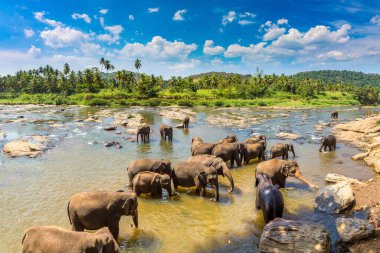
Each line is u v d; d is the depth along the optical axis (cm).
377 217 1194
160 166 1591
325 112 7356
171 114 5519
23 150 2417
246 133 3556
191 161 1738
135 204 1080
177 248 1054
